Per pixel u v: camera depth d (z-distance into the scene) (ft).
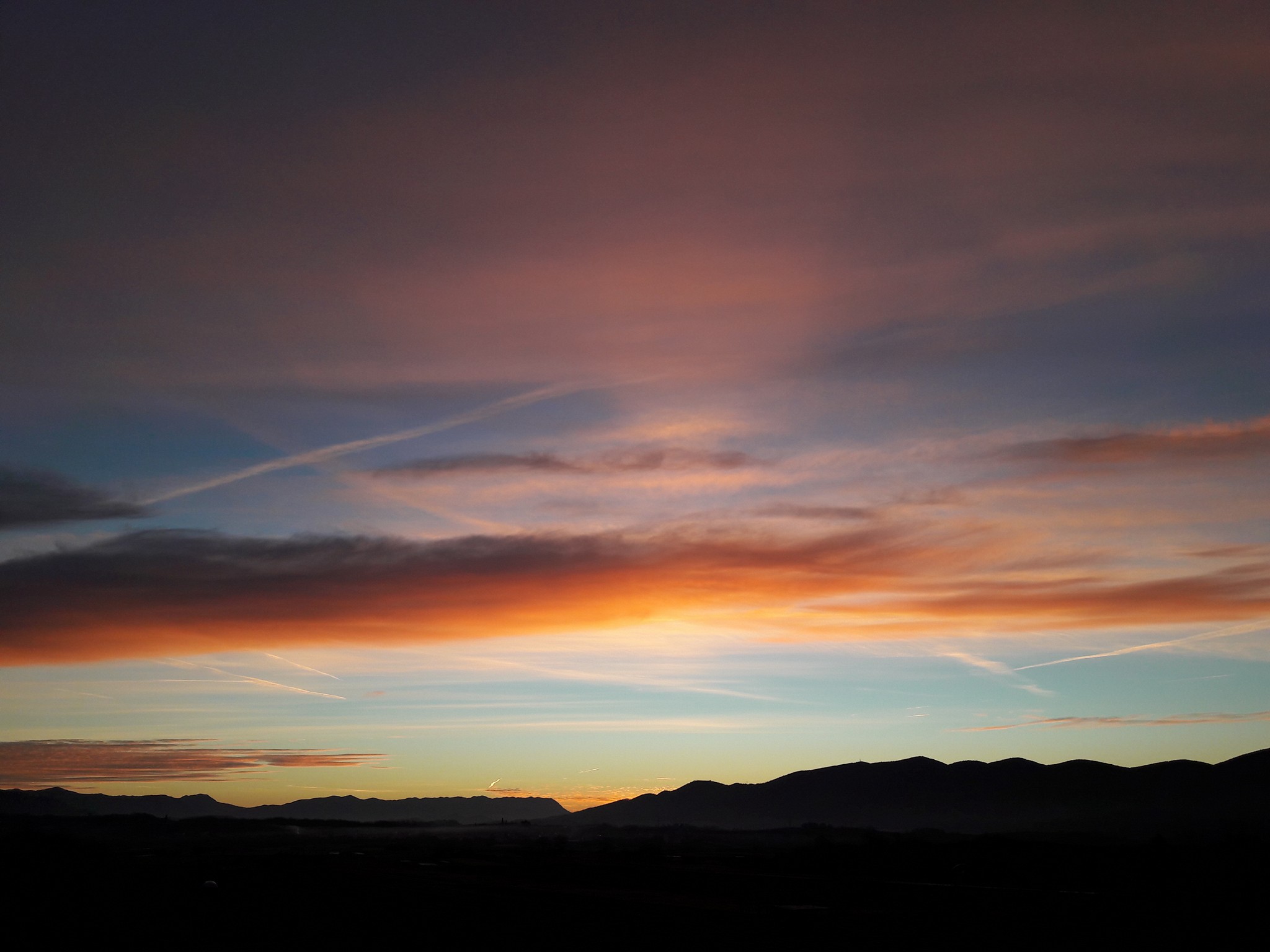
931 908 127.65
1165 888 149.69
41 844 379.96
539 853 339.98
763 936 101.76
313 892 167.84
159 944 108.17
